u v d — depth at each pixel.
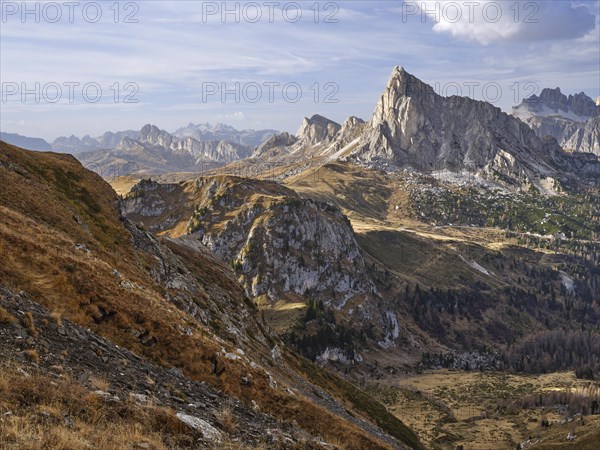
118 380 22.08
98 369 22.30
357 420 67.44
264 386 38.34
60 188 72.69
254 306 97.56
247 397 35.28
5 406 14.51
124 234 70.62
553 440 155.75
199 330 44.34
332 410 63.41
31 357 19.28
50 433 13.75
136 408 18.25
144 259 67.19
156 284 58.91
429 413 193.75
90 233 59.22
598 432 148.12
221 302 81.56
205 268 96.94
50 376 18.36
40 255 32.84
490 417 196.75
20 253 31.69
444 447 156.50
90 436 14.83
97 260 43.28
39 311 25.61
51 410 15.31
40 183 67.38
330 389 86.81
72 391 17.42
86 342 25.09
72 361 21.58
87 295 31.95
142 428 16.97
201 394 27.86
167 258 76.19
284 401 38.41
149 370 26.66
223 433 20.72
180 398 23.77
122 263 57.50
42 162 77.56
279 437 24.73
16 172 65.88
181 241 106.25
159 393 23.09
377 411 93.81
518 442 164.38
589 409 191.75
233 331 68.50
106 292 33.97
